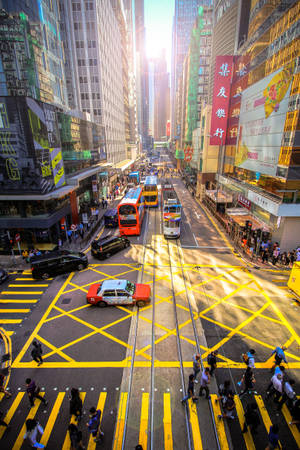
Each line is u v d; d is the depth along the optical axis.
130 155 102.88
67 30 50.84
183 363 12.31
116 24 75.50
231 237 29.27
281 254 23.17
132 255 24.97
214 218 36.88
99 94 55.47
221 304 16.89
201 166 47.75
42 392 11.02
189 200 48.34
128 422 9.72
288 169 21.16
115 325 15.09
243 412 10.04
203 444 8.94
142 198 37.59
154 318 15.62
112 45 68.75
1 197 23.56
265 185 25.81
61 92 39.94
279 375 9.92
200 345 13.40
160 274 21.02
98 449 8.81
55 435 9.35
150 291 17.47
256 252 23.62
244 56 32.41
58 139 27.70
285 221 22.73
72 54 52.94
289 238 23.19
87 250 26.30
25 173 22.97
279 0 22.70
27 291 18.92
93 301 16.73
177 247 26.77
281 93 22.27
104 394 10.84
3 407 10.45
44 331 14.70
